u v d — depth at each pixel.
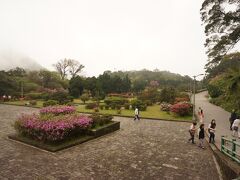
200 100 48.19
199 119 25.00
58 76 73.25
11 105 39.56
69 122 14.70
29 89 59.19
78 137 15.58
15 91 52.91
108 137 16.81
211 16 26.17
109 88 61.94
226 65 37.25
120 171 10.14
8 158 11.31
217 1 25.42
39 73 68.38
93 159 11.64
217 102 38.66
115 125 19.34
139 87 70.06
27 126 14.22
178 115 27.89
